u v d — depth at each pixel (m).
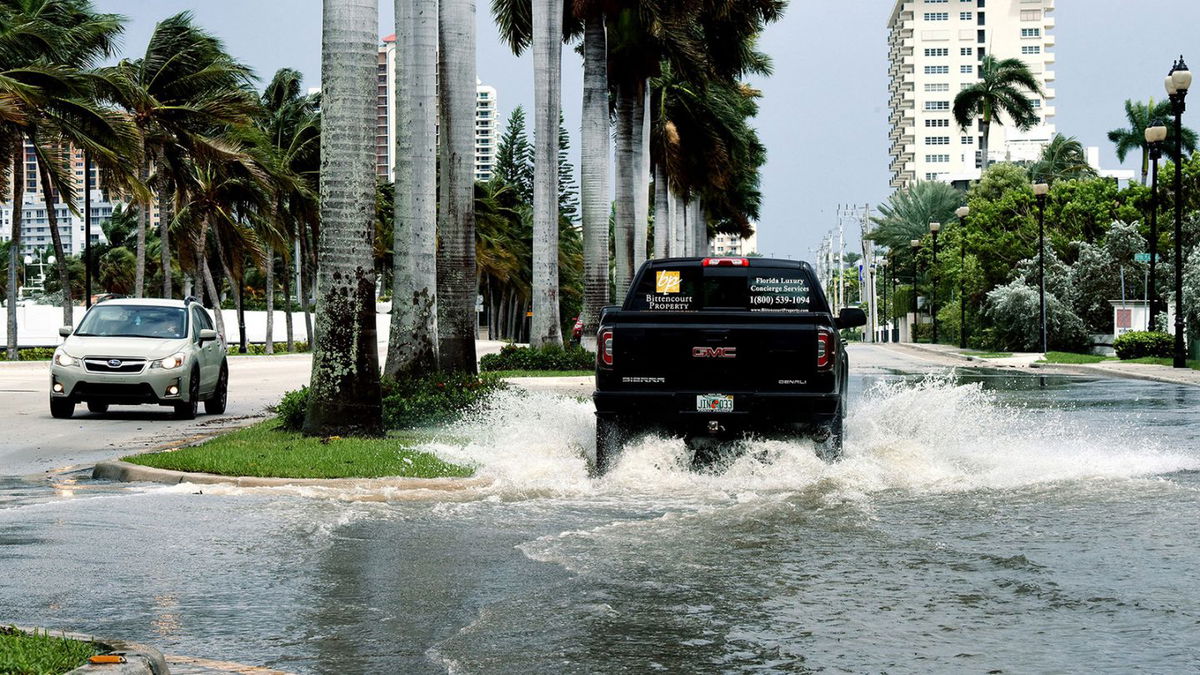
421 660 5.72
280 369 45.59
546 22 33.41
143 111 48.75
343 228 15.05
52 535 9.16
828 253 152.50
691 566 7.77
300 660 5.73
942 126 172.25
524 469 12.08
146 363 20.19
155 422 20.22
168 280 52.38
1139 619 6.30
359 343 15.20
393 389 18.12
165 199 51.97
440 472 12.02
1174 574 7.34
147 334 21.36
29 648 5.28
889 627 6.20
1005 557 7.93
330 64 14.95
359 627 6.34
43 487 12.11
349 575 7.65
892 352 63.19
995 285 65.81
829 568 7.67
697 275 13.21
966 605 6.65
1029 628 6.14
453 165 23.88
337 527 9.48
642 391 11.66
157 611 6.73
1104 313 55.16
